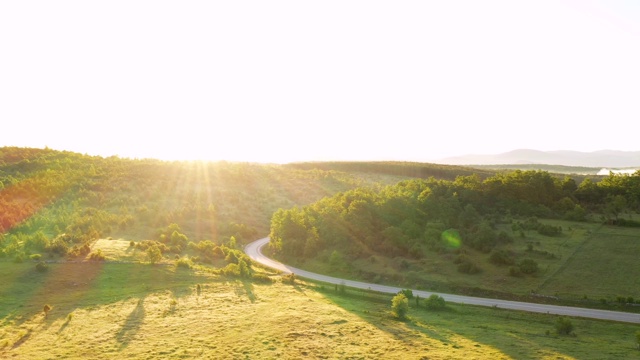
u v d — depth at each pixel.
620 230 105.12
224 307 69.12
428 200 121.44
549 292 79.12
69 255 93.50
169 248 108.19
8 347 51.72
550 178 138.88
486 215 118.31
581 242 98.31
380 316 67.19
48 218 126.88
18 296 70.44
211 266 101.12
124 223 128.12
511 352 50.09
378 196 133.25
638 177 138.25
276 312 66.56
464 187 135.38
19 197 150.25
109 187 170.88
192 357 48.72
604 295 75.81
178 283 82.06
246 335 56.06
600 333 60.25
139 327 59.00
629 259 87.69
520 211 122.19
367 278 97.44
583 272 84.38
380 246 107.88
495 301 78.44
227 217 158.88
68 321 60.91
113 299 71.12
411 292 80.44
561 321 60.16
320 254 113.38
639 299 73.00
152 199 165.12
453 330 60.12
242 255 114.31
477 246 99.81
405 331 58.91
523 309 72.94
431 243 105.06
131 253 99.38
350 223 118.19
